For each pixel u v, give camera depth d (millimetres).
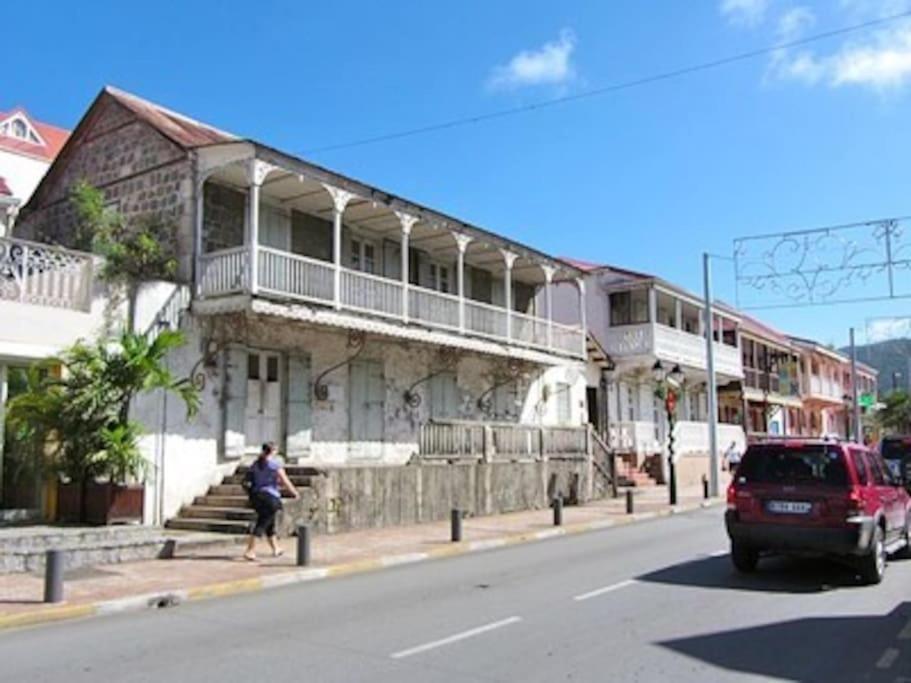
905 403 74938
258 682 6711
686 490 31750
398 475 19328
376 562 13781
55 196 20953
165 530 15375
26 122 27312
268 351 19141
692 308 37812
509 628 8609
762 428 50375
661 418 36500
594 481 27172
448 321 22516
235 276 16984
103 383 14273
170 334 14906
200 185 18062
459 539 16391
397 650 7727
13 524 14164
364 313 19609
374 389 22094
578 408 31312
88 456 14195
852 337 49844
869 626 8656
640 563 13508
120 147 19656
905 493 13805
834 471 11484
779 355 52062
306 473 17531
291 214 20734
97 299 15555
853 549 11117
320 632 8602
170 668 7219
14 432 14383
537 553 15305
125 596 10484
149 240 17219
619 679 6680
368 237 23047
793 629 8508
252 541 13789
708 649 7680
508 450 23516
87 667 7316
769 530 11586
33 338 14453
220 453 17609
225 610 10109
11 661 7605
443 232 23000
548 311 27406
